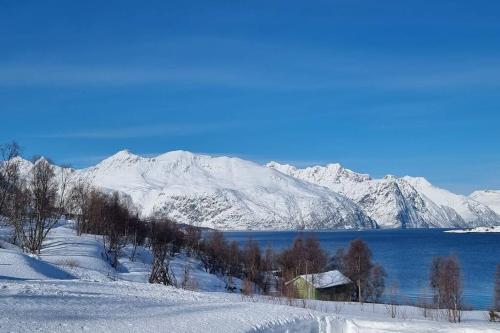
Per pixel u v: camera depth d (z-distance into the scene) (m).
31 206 92.69
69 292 25.81
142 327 19.30
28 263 46.38
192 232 130.62
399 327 27.56
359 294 87.56
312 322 25.69
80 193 116.12
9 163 89.62
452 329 27.36
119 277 55.09
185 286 49.38
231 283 82.06
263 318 23.75
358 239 110.38
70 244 89.69
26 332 16.73
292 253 108.75
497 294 84.25
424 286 112.31
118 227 105.62
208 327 20.61
